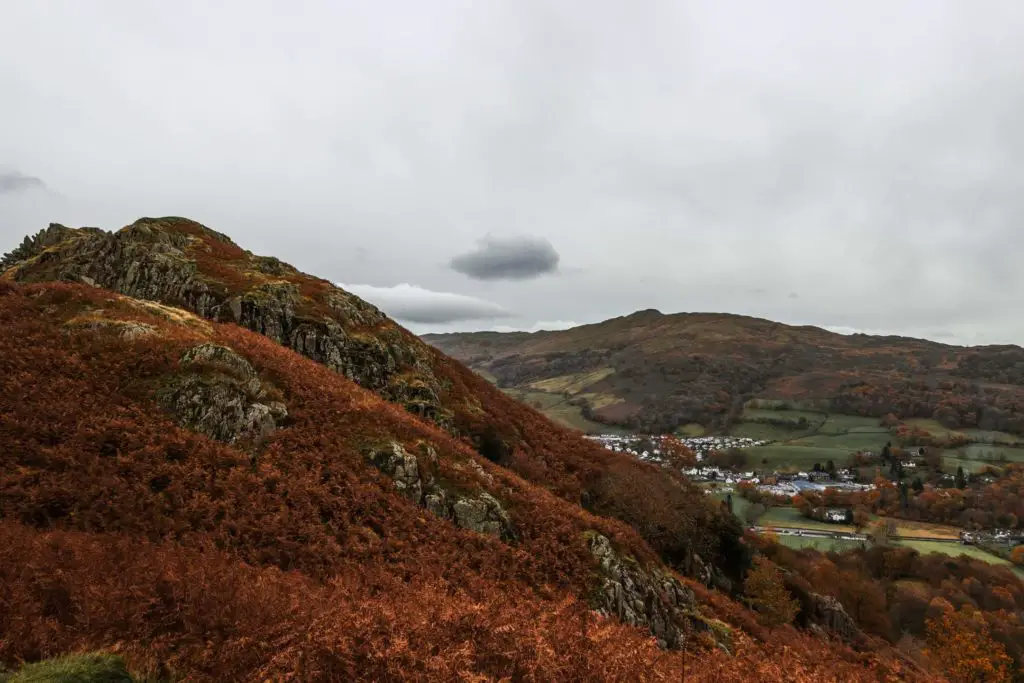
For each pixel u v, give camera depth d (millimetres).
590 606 22406
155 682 7984
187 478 18250
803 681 14133
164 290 43000
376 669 8914
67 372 21141
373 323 52844
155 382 22203
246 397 23391
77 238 50688
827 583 63156
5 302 25234
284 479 20344
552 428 63625
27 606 8812
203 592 10852
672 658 13477
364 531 19672
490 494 26703
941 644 53531
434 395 46781
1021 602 83250
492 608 12844
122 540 13664
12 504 14906
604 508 47250
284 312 43375
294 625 9961
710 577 46344
